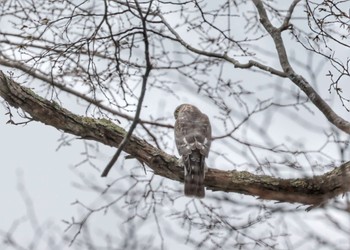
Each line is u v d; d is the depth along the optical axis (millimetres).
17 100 12008
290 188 11273
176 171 11930
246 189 11523
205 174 11750
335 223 8367
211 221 10688
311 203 11273
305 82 11203
